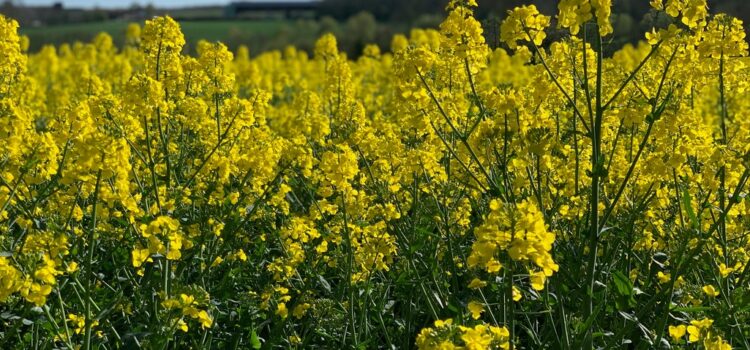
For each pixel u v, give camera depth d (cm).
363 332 469
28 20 4325
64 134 419
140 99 451
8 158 436
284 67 1811
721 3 879
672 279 370
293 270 469
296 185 637
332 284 541
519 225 293
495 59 1395
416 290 489
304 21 4031
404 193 558
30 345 419
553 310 424
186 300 356
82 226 482
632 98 405
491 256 296
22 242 420
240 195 517
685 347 400
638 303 444
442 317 450
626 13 759
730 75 494
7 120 423
